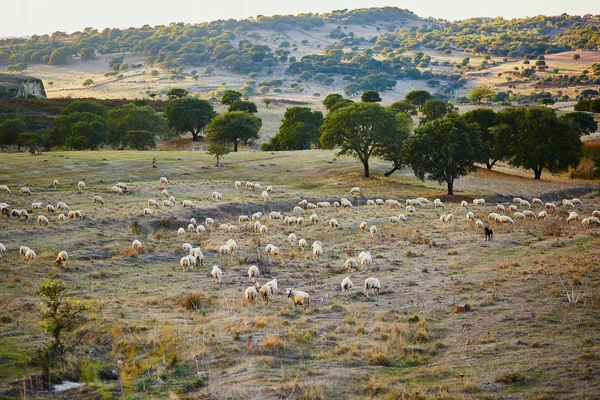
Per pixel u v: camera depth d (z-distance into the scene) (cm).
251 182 6794
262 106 17938
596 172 9000
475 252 3475
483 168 9194
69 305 1980
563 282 2481
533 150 8306
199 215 5159
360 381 1545
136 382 1577
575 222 4716
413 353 1753
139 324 2069
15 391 1488
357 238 4162
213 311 2322
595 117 14850
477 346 1783
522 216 4975
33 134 9794
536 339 1788
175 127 12200
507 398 1384
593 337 1758
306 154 9388
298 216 5316
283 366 1669
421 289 2573
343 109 7694
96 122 10425
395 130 7619
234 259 3462
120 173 7081
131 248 3644
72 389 1532
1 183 6044
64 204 4850
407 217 5209
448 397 1398
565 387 1416
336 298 2503
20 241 3666
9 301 2403
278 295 2588
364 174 7888
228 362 1712
